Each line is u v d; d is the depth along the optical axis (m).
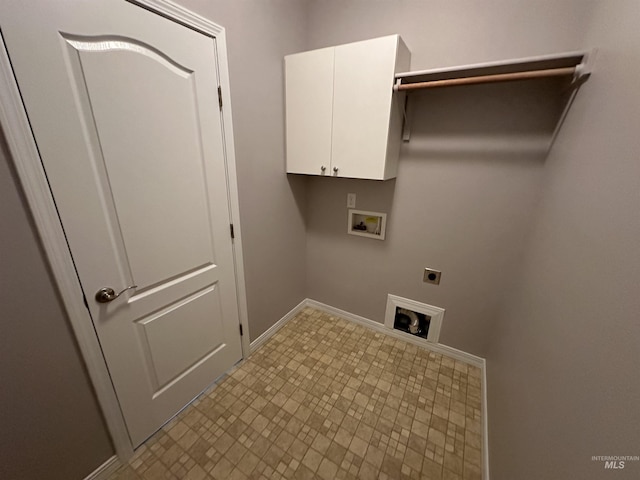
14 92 0.80
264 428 1.50
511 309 1.52
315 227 2.36
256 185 1.76
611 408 0.50
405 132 1.74
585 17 1.21
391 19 1.63
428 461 1.36
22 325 0.91
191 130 1.31
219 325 1.72
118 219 1.11
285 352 2.07
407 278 2.05
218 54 1.34
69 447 1.11
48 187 0.90
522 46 1.37
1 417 0.90
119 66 1.01
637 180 0.55
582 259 0.76
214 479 1.28
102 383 1.17
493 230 1.67
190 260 1.44
